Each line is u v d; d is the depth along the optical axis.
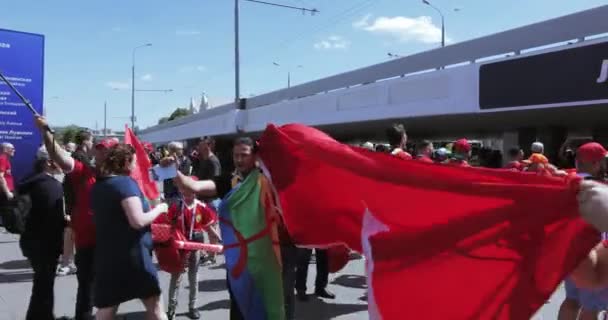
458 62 13.47
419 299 2.62
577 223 2.29
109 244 3.59
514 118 13.73
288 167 3.53
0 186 6.68
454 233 2.58
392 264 2.70
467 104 12.60
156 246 4.80
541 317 5.38
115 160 3.69
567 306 3.93
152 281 3.65
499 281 2.48
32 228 4.80
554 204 2.32
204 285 6.74
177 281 5.18
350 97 17.78
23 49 8.35
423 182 2.71
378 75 17.00
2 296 6.21
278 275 3.76
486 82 12.03
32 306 4.84
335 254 4.49
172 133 48.50
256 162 3.82
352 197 3.17
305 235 3.54
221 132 30.59
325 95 19.45
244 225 3.80
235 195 3.82
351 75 18.64
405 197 2.77
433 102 13.75
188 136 41.25
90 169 4.86
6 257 8.43
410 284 2.65
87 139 6.84
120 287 3.56
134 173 4.96
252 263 3.77
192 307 5.39
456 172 2.62
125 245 3.58
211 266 7.86
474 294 2.53
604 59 9.43
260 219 3.78
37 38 8.46
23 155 8.45
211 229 5.51
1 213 5.05
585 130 17.03
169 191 6.98
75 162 4.96
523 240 2.42
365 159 3.07
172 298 5.18
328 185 3.33
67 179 6.32
